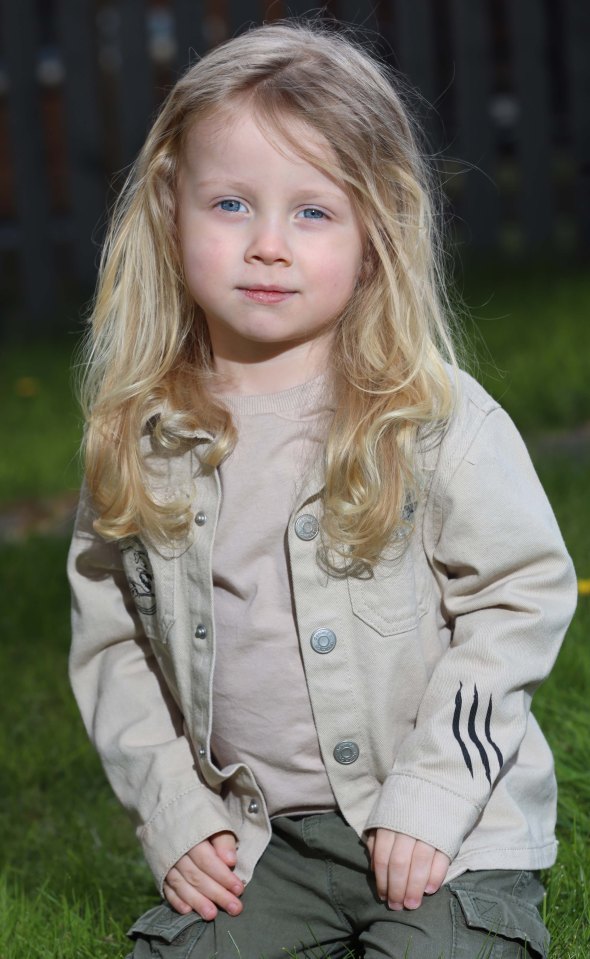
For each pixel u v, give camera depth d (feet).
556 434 23.44
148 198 9.31
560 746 11.27
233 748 9.02
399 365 8.84
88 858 11.34
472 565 8.77
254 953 8.92
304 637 8.69
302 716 8.82
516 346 27.40
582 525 16.34
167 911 9.12
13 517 22.76
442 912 8.38
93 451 9.30
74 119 35.04
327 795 8.91
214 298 8.74
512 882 8.68
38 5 39.60
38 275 35.12
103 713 9.67
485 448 8.81
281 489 8.84
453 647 8.79
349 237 8.75
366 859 8.73
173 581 9.11
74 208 35.53
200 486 9.03
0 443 25.90
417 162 9.23
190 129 8.79
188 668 9.08
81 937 9.56
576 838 10.07
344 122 8.57
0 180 40.60
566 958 8.73
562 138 39.50
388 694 8.72
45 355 31.96
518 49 36.55
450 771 8.41
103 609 9.84
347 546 8.64
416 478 8.76
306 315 8.70
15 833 12.18
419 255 9.04
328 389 8.98
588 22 36.63
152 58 35.12
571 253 37.24
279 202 8.57
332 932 9.02
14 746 13.58
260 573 8.86
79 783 12.93
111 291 9.57
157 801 9.17
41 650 16.01
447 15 39.60
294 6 35.37
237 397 9.04
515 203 41.39
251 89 8.56
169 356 9.33
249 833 9.04
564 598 8.91
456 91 36.68
